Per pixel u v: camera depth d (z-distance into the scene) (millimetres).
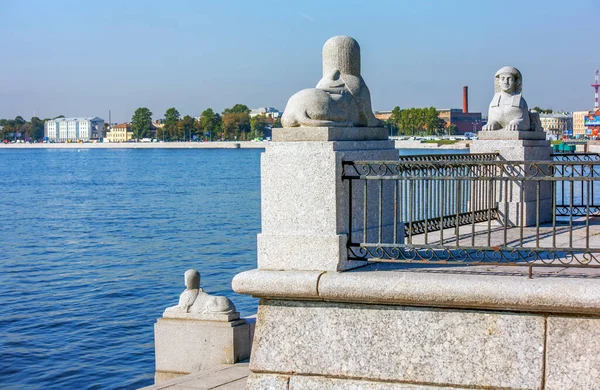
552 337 7523
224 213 50969
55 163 152250
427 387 7887
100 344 18703
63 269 29672
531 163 8133
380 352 8047
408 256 9484
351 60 9523
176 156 183500
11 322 20953
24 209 57125
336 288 8016
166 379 12180
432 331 7887
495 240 11523
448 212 13234
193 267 29500
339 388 8156
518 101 15250
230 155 185125
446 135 178625
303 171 8398
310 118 8727
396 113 189875
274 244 8469
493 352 7691
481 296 7566
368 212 9070
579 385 7426
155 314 21703
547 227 13805
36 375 16531
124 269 29391
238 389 10508
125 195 68875
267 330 8430
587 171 21297
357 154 8734
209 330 11969
